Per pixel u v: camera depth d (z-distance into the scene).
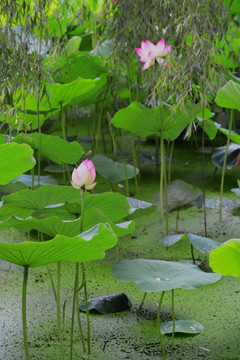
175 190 3.49
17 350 2.29
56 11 3.34
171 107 3.10
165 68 3.05
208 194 4.33
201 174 4.82
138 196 4.27
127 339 2.39
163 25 3.40
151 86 3.36
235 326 2.49
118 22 3.49
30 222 2.01
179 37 3.22
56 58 3.48
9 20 2.85
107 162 4.23
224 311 2.63
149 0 3.37
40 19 2.92
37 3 2.93
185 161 5.23
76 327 2.49
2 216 2.47
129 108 3.31
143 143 5.91
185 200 3.43
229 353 2.27
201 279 2.19
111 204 2.34
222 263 2.14
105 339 2.39
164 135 3.56
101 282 2.96
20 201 2.34
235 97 3.05
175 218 3.88
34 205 2.39
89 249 1.79
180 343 2.35
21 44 2.86
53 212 2.25
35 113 3.36
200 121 3.66
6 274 3.03
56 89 3.23
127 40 3.58
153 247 3.42
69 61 4.16
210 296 2.79
